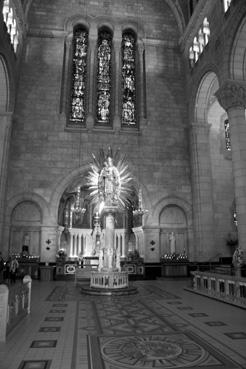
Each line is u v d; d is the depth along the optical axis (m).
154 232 24.03
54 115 25.02
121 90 26.86
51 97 25.36
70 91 26.58
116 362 6.20
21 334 8.27
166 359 6.34
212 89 25.19
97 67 27.53
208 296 14.34
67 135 24.80
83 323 9.43
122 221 27.45
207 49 22.56
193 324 9.24
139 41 27.81
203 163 24.73
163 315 10.52
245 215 16.80
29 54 25.98
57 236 23.53
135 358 6.41
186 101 26.89
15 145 23.97
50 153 24.27
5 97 22.62
